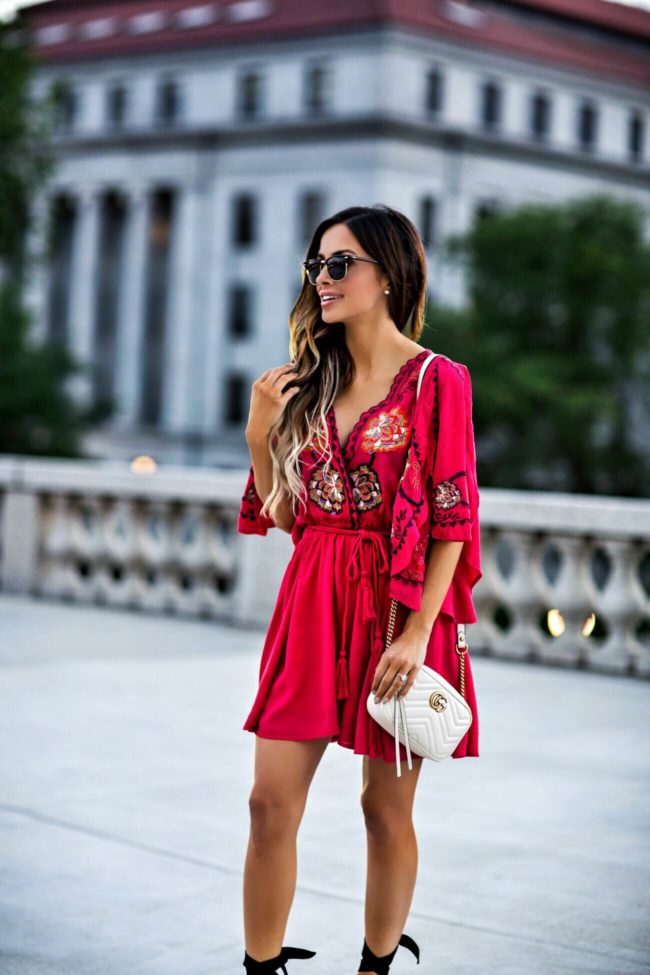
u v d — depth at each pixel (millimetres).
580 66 101000
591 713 9961
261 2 99500
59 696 10023
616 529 11641
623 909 5836
